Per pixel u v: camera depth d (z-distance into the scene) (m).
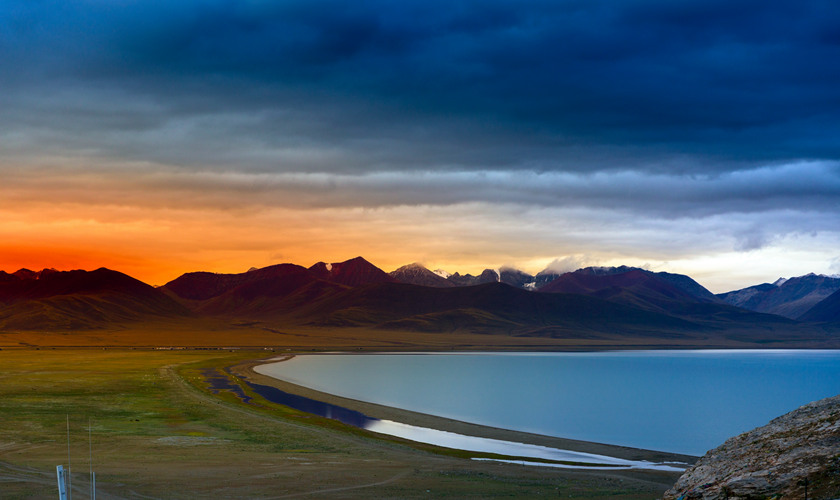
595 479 57.00
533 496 49.16
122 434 75.62
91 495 44.66
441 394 145.88
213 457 62.25
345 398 128.75
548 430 97.06
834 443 28.69
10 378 144.38
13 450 64.19
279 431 80.19
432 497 47.69
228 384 148.12
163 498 44.69
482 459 68.06
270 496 46.38
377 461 62.88
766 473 28.00
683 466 68.38
